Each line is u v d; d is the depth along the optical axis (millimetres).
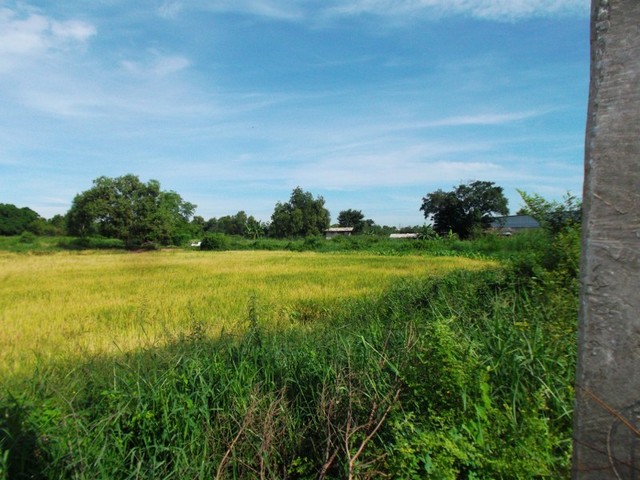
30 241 58938
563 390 3756
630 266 1550
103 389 4242
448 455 2861
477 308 7031
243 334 6145
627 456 1570
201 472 3236
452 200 57062
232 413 3871
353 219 96188
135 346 6781
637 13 1525
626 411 1571
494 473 2795
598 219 1607
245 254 39938
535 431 2953
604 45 1588
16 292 14289
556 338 4598
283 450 3660
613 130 1572
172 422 3742
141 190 58156
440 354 3732
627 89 1546
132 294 13375
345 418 3703
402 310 8219
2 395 3979
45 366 5508
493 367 3984
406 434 3285
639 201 1528
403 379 3826
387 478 3172
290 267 22109
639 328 1539
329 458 3479
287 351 4988
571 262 7074
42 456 3299
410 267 20562
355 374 4176
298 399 4207
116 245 60344
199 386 4109
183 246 62688
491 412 3240
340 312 9188
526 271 8086
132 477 3273
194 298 12156
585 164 1654
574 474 1695
